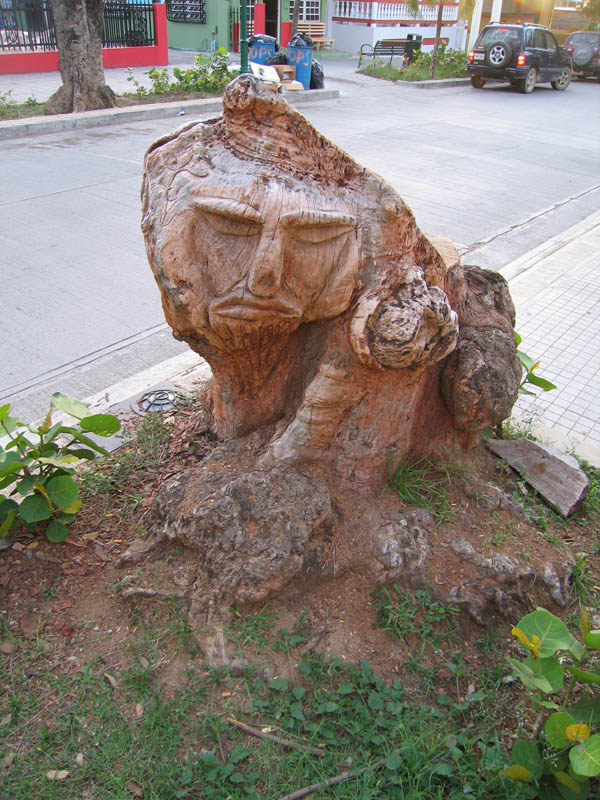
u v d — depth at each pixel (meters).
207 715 2.55
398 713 2.58
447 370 3.29
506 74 20.42
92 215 8.52
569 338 6.04
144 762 2.42
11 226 8.03
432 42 29.17
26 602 2.99
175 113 14.90
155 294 6.58
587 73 24.12
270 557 2.76
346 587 2.96
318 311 2.76
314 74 18.41
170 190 2.67
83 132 13.09
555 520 3.66
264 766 2.42
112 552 3.24
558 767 2.34
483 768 2.46
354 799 2.32
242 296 2.64
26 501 3.10
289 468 3.03
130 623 2.89
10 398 4.80
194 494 3.05
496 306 3.79
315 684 2.66
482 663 2.84
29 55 19.08
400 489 3.25
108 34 20.36
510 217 9.42
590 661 2.97
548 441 4.47
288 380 3.23
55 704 2.60
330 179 2.69
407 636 2.86
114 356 5.45
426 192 10.30
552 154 13.27
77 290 6.55
